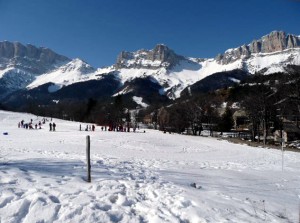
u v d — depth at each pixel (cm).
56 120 10600
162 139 4941
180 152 3381
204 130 12600
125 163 1772
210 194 1095
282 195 1245
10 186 929
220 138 7300
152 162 1992
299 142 6875
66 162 1527
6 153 1883
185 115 10300
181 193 1051
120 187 1056
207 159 2706
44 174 1155
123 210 838
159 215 826
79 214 776
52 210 775
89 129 7262
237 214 891
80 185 1033
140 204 900
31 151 2175
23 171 1159
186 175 1497
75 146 2905
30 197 841
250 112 7338
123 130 7575
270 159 3170
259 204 1032
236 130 11912
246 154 3638
